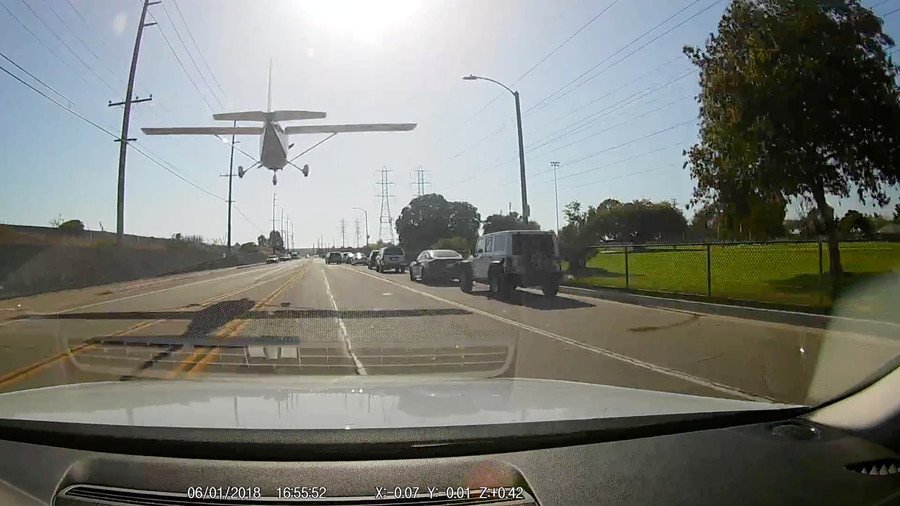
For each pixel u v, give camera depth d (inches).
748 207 914.1
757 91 766.5
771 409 155.1
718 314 598.9
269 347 390.0
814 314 510.3
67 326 537.0
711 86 845.2
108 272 1438.2
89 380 298.7
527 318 577.3
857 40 767.1
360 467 117.8
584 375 316.8
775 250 1013.2
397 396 161.0
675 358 368.2
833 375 315.6
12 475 119.6
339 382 192.9
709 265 689.0
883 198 819.4
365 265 2741.1
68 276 1316.4
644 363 351.9
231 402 151.1
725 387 290.0
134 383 185.6
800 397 269.4
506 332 478.9
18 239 1295.5
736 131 808.3
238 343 409.7
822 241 565.6
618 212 2385.6
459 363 339.0
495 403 152.3
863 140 772.6
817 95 744.3
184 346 398.0
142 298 885.2
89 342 429.7
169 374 304.3
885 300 581.9
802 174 784.9
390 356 359.3
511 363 347.3
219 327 512.1
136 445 122.6
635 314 611.8
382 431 122.9
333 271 1990.7
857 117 747.4
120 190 1469.0
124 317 609.9
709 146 914.1
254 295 911.0
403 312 634.8
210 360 343.3
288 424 127.6
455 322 546.0
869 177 804.6
